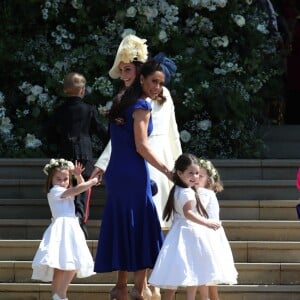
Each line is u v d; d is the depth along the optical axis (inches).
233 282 969.5
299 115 1707.7
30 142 1342.3
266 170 1264.8
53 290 1002.1
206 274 939.3
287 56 1612.9
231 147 1369.3
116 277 1077.8
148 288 980.6
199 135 1359.5
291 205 1165.7
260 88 1414.9
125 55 979.3
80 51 1384.1
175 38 1395.2
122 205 934.4
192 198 947.3
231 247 1103.0
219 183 1007.6
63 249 993.5
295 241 1124.5
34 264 993.5
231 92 1360.7
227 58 1405.0
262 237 1131.3
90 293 1052.5
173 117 1042.1
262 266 1077.8
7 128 1357.0
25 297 1059.3
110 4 1403.8
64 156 1151.0
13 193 1233.4
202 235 948.0
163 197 1012.5
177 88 1352.1
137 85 940.6
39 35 1423.5
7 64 1406.3
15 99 1406.3
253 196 1216.2
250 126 1387.8
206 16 1419.8
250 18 1428.4
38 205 1199.6
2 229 1152.8
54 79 1373.0
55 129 1176.2
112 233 937.5
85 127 1160.2
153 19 1387.8
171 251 939.3
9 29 1418.6
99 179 1023.6
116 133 938.7
